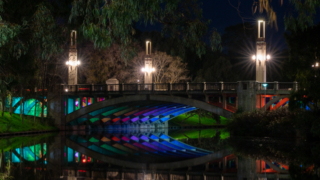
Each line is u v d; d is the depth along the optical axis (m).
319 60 31.84
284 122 34.03
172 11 18.61
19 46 24.70
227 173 17.47
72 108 52.69
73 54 50.31
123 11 16.28
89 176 17.00
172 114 60.59
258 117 35.84
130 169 19.14
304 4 15.70
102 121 55.25
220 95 41.75
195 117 72.81
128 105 49.62
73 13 18.39
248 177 16.08
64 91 49.97
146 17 16.95
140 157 24.25
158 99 44.75
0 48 25.14
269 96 39.62
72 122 52.44
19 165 20.28
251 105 38.19
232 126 37.12
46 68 48.75
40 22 23.28
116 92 47.03
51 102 50.66
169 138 40.44
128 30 18.25
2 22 21.88
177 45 20.02
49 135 42.97
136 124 59.28
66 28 24.81
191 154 25.62
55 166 20.23
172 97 44.06
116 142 35.53
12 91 44.81
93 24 17.06
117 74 66.12
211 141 35.38
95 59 65.44
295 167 18.50
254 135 35.81
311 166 18.66
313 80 28.67
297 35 32.75
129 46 21.30
